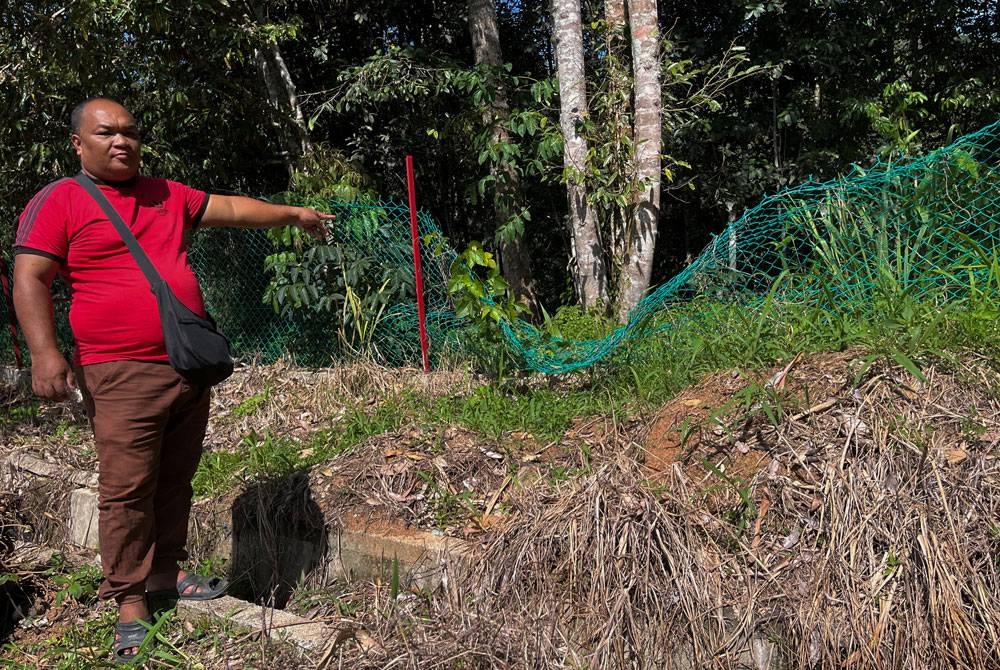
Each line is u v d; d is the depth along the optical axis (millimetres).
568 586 2676
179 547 3152
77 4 6113
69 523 4078
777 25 9047
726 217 10125
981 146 3811
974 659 2221
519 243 8227
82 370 2742
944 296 3453
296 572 3391
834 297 3623
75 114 2713
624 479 2885
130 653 2846
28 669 2953
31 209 2641
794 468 2764
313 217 3391
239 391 5363
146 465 2770
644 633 2510
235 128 8273
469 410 4020
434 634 2715
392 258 5934
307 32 9852
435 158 10641
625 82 6652
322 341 6195
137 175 2867
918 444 2650
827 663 2320
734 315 3893
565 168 6703
